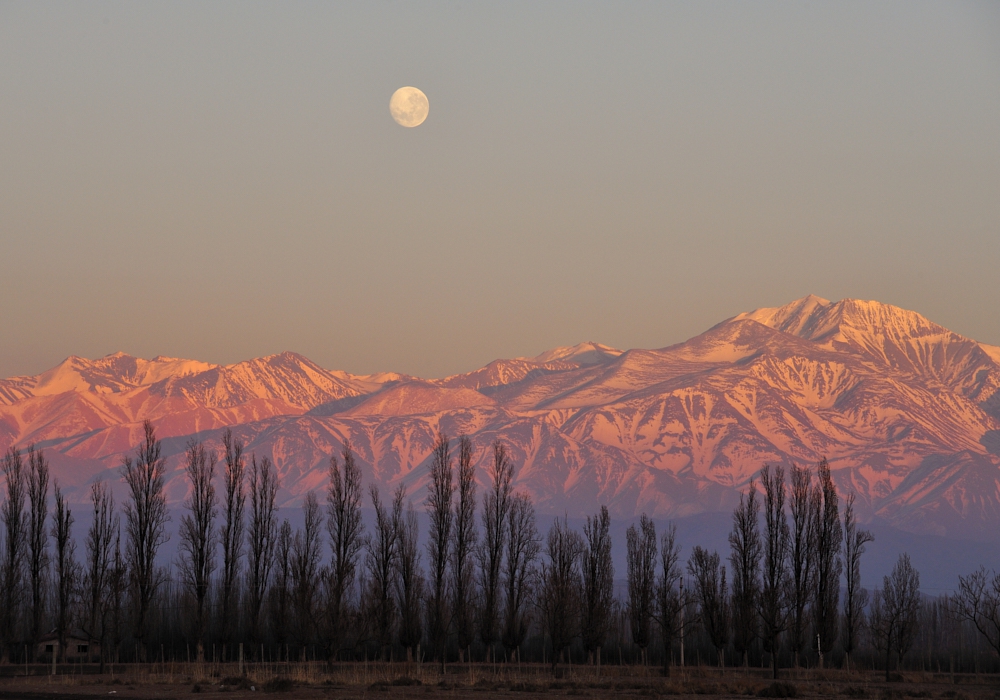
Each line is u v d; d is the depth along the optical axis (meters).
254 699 171.25
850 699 191.50
